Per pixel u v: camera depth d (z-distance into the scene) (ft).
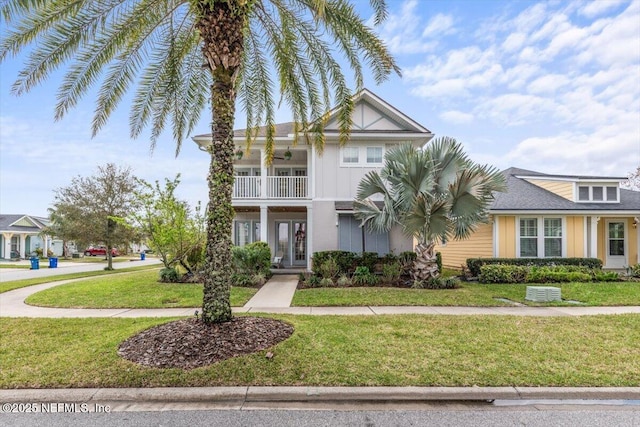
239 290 32.68
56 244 148.97
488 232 47.93
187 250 41.14
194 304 27.07
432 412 11.44
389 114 48.34
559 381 13.05
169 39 23.61
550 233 47.03
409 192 33.17
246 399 12.20
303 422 10.77
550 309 25.36
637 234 52.11
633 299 28.66
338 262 41.60
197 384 12.71
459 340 17.57
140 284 36.35
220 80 17.48
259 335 16.96
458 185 31.68
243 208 51.78
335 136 45.83
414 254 40.57
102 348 16.14
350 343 16.90
